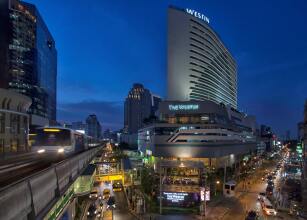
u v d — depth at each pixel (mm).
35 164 34750
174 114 132625
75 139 49406
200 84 185125
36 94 177000
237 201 85750
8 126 79750
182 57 178375
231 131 151000
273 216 69000
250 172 153125
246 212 72688
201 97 185750
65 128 45531
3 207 12320
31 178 16109
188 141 125000
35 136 44500
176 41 178375
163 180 76188
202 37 188875
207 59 192500
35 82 175750
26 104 90875
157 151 127375
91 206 71750
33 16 176375
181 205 71500
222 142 132500
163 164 77500
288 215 70688
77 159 36656
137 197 76875
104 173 91688
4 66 157625
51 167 21281
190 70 180000
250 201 86000
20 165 33969
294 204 78625
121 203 81938
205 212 68375
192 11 185875
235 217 68438
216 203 82438
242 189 107250
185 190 71562
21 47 165875
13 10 163625
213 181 99000
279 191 90188
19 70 164000
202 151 123062
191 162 78250
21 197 14539
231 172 133750
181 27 179375
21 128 87125
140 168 97188
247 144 197375
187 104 132500
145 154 150250
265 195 90750
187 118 131625
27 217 16047
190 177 78438
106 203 76938
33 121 118500
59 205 27875
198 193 71125
